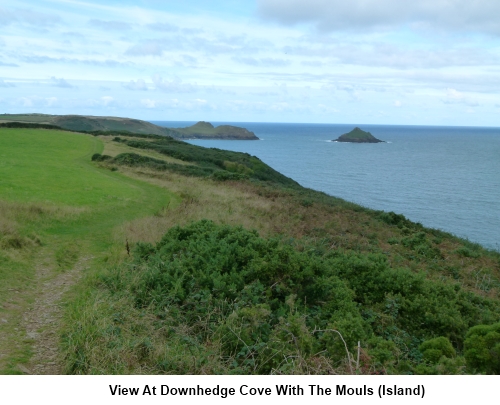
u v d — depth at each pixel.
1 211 14.65
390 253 16.72
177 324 7.32
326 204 28.34
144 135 70.00
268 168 57.50
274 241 10.48
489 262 18.77
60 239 13.84
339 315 7.79
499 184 74.62
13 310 7.85
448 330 8.48
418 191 65.31
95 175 29.39
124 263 10.57
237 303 7.75
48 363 6.04
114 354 5.94
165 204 22.39
